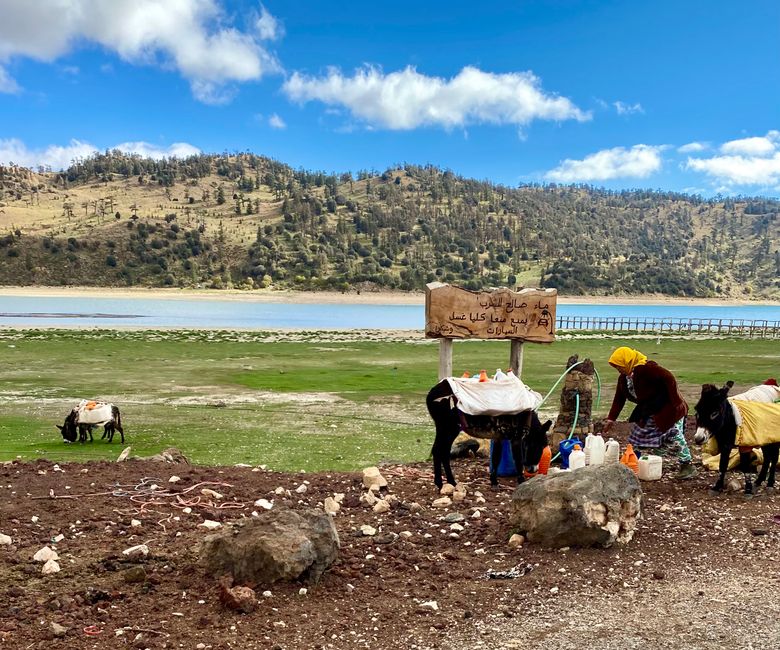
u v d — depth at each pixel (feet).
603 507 26.00
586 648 18.69
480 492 33.50
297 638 19.03
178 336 192.75
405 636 19.30
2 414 73.05
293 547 22.06
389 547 25.72
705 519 29.43
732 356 147.13
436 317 47.60
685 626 19.93
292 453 53.62
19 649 18.06
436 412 33.78
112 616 19.99
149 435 61.62
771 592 22.26
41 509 28.94
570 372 40.14
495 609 21.06
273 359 136.56
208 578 22.49
